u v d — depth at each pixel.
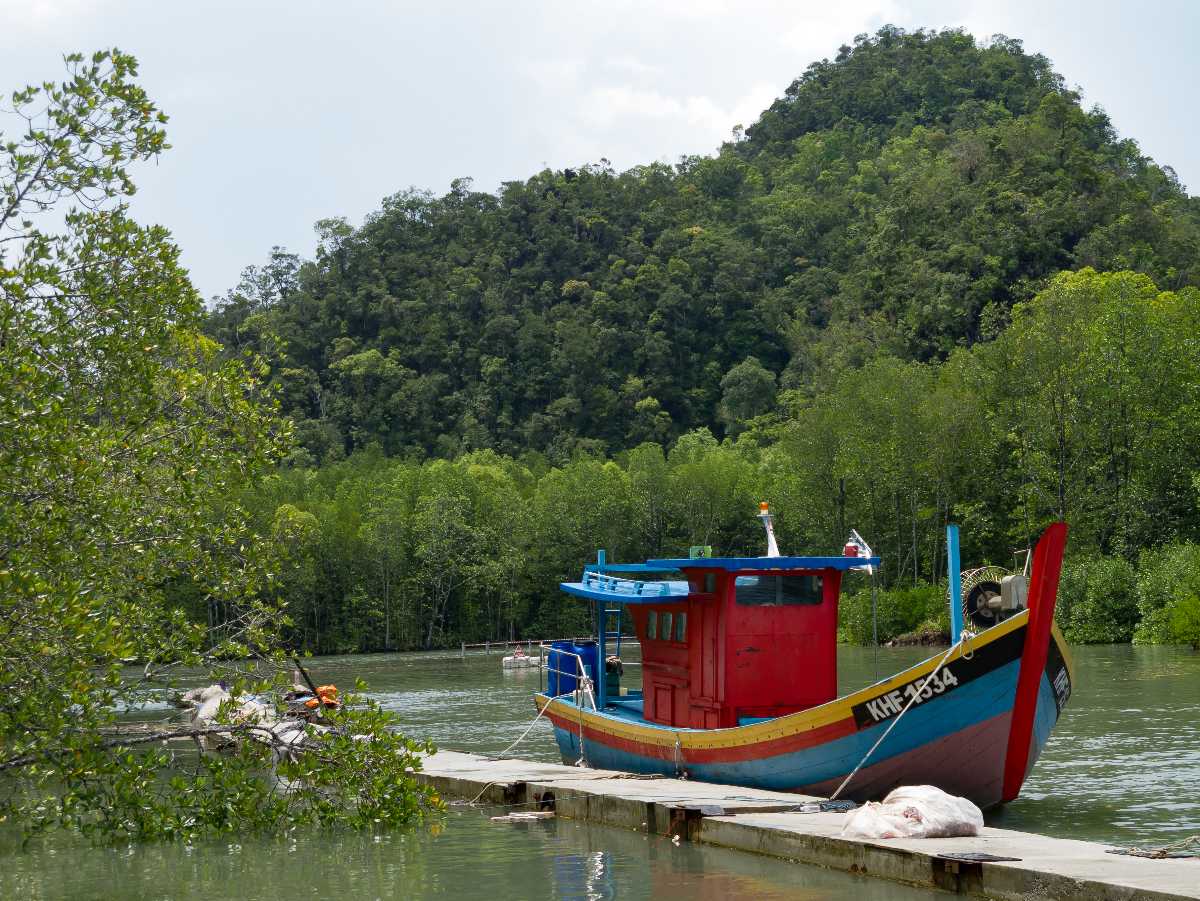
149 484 12.66
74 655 11.30
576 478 94.88
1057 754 22.31
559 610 91.81
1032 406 67.19
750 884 11.90
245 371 14.16
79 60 12.20
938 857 11.09
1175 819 15.86
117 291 12.49
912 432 72.81
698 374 159.25
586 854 13.91
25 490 11.75
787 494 81.25
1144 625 54.53
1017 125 139.25
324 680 50.47
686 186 196.88
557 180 187.12
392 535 85.06
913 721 15.02
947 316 115.62
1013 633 14.97
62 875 13.74
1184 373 65.31
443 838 15.33
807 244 181.75
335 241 169.38
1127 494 64.38
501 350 155.00
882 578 75.38
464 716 33.69
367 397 145.75
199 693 31.39
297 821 13.41
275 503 77.62
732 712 16.94
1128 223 118.12
